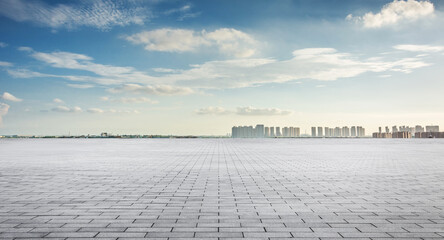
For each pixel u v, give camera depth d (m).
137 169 10.96
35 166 11.90
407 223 4.43
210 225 4.34
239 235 3.91
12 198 6.13
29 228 4.20
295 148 26.59
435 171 10.41
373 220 4.57
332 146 31.25
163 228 4.21
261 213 4.98
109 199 6.05
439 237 3.85
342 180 8.45
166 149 24.64
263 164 12.73
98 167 11.58
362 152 20.86
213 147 28.42
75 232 4.04
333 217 4.74
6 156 16.98
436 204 5.61
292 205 5.54
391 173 9.88
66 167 11.55
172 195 6.43
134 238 3.80
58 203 5.71
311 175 9.42
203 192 6.75
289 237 3.84
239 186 7.49
